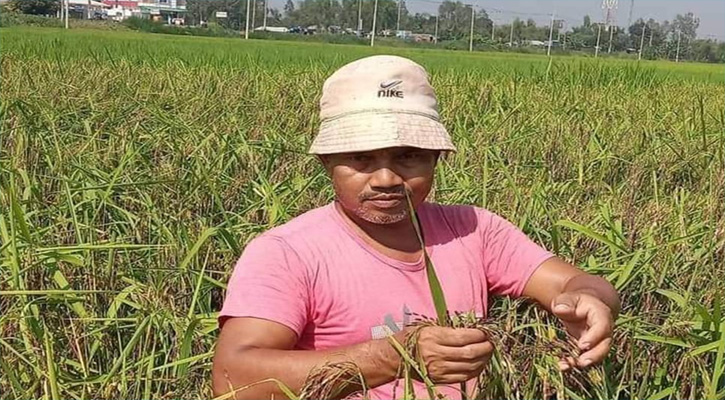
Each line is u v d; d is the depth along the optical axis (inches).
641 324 128.0
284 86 435.5
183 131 252.5
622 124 334.6
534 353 88.6
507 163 263.9
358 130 90.3
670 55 3464.6
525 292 102.2
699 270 146.6
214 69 537.3
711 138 298.2
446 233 99.9
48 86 403.5
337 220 95.0
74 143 250.4
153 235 165.6
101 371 125.1
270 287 89.4
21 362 112.2
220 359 86.8
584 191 221.3
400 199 91.6
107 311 134.1
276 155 226.8
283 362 82.7
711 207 175.9
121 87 406.3
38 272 135.5
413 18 4530.0
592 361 85.1
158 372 118.0
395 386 80.2
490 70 695.1
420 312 93.4
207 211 193.3
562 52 3024.1
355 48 1722.4
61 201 176.9
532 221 161.5
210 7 4562.0
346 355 80.7
